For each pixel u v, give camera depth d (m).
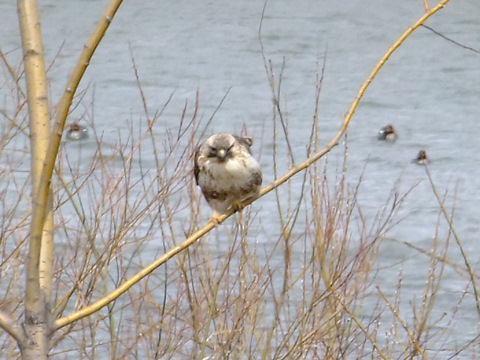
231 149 10.57
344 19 37.66
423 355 11.44
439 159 24.64
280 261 15.67
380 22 37.34
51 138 6.61
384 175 23.45
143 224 15.66
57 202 11.96
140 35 34.97
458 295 16.78
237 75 31.39
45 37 32.75
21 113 15.03
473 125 27.64
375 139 26.05
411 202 21.56
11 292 11.67
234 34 35.66
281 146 24.55
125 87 29.55
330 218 11.67
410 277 17.42
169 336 11.23
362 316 15.11
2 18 31.83
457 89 30.88
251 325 11.43
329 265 12.26
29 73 7.24
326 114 28.03
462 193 22.30
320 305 12.83
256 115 27.45
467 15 37.81
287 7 38.66
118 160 20.09
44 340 6.84
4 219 11.91
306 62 33.31
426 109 29.05
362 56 34.12
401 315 15.45
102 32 6.54
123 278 11.84
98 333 12.92
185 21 36.69
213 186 10.70
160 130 24.72
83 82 29.77
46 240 7.21
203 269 12.63
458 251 19.14
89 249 11.30
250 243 16.44
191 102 28.39
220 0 39.19
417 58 33.88
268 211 18.86
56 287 11.00
